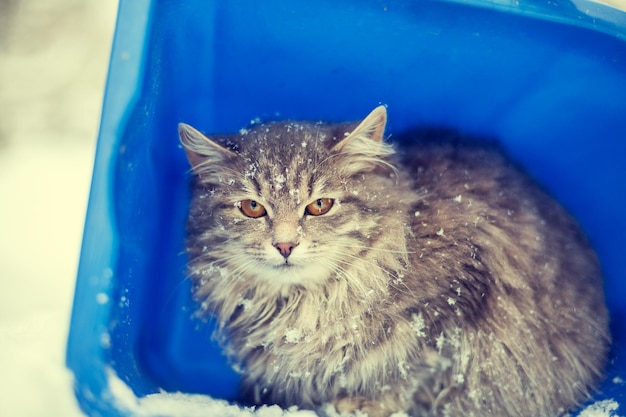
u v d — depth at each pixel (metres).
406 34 0.56
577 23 0.53
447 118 0.62
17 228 0.63
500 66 0.58
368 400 0.54
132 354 0.52
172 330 0.57
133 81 0.49
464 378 0.53
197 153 0.51
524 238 0.54
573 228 0.58
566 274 0.54
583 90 0.57
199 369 0.57
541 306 0.53
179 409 0.47
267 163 0.50
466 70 0.58
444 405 0.54
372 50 0.58
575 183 0.60
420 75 0.59
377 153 0.51
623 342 0.56
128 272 0.50
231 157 0.51
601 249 0.58
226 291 0.54
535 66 0.57
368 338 0.52
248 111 0.62
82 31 0.72
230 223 0.50
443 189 0.55
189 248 0.54
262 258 0.50
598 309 0.55
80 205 0.64
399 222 0.51
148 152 0.54
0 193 0.64
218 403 0.51
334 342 0.52
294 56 0.59
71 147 0.67
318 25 0.56
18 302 0.59
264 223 0.50
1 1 0.72
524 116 0.61
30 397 0.53
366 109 0.62
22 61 0.71
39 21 0.72
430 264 0.51
